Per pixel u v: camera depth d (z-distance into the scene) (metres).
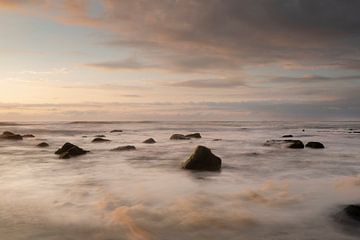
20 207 10.39
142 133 56.22
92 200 11.28
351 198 11.57
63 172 16.92
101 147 29.86
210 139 40.59
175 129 74.88
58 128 75.75
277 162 20.69
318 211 10.09
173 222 9.05
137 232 8.33
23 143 34.62
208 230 8.54
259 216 9.62
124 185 13.75
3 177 15.52
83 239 7.86
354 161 21.28
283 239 8.00
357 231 8.42
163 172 16.86
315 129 76.94
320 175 16.25
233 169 17.89
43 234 8.14
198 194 12.22
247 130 70.31
